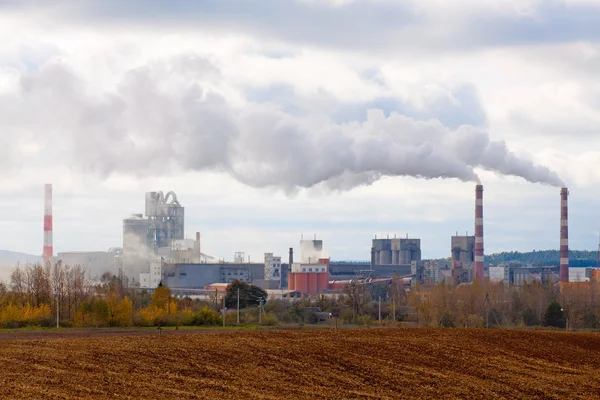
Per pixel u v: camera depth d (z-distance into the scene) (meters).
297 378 118.19
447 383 121.62
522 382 126.12
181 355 131.00
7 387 100.06
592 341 182.88
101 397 97.31
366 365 132.00
